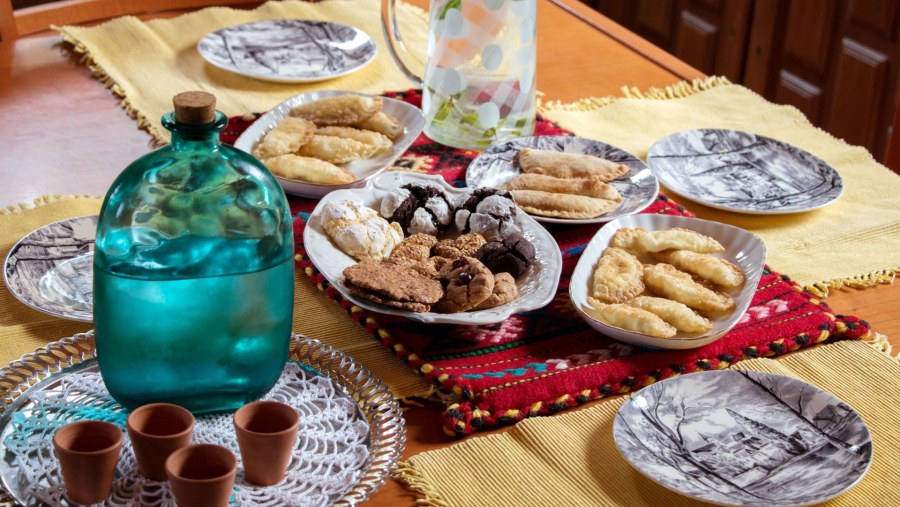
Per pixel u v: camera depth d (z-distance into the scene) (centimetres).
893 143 141
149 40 147
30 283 88
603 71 148
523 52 116
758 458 68
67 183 110
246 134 115
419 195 97
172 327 66
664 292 88
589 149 117
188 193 65
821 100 227
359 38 147
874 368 82
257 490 62
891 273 97
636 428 70
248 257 66
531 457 70
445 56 117
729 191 112
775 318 87
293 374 75
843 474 66
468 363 80
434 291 81
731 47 243
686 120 133
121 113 128
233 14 157
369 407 72
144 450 60
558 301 90
